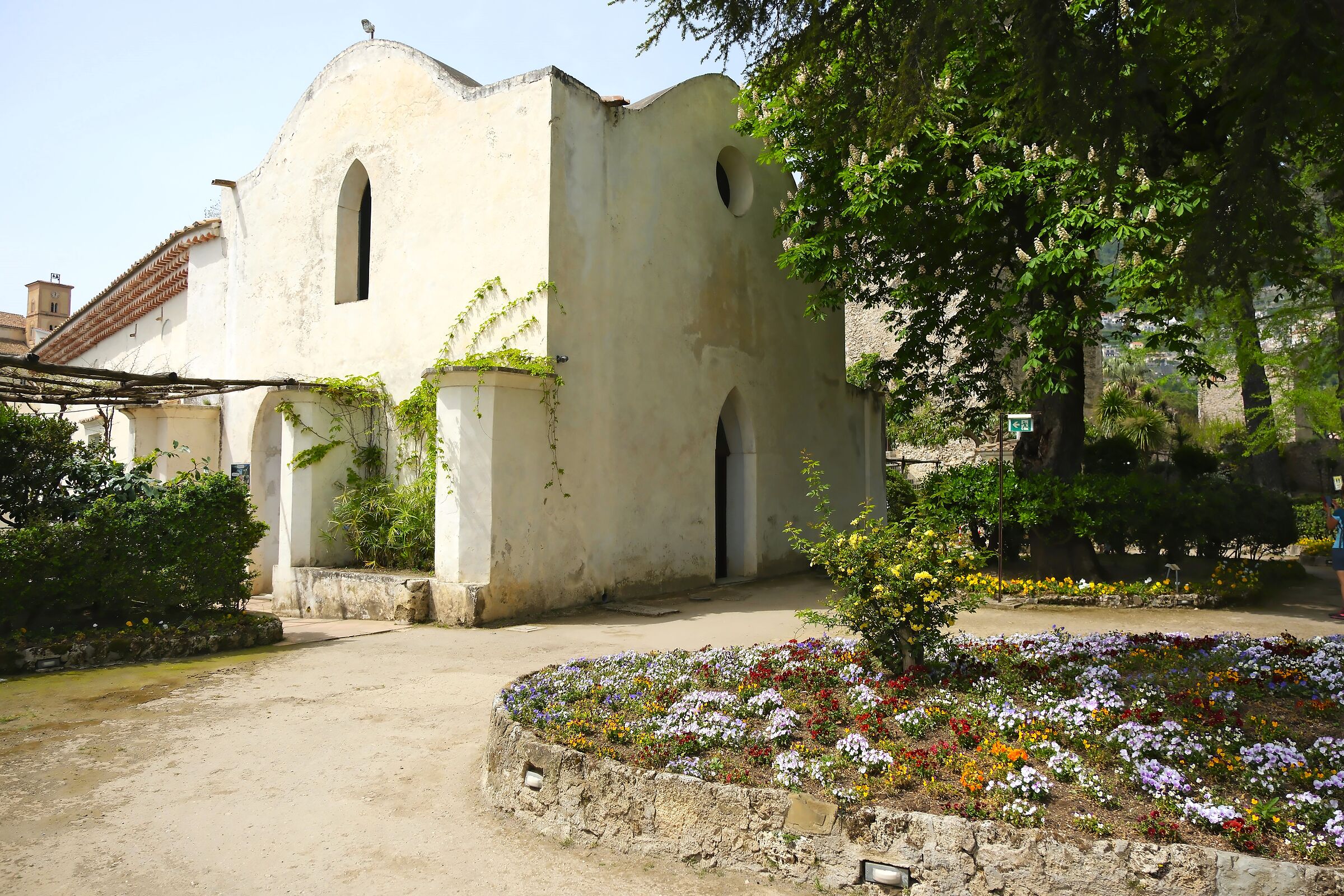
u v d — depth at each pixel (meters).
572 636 10.33
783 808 4.15
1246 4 5.83
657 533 13.79
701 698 5.71
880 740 4.96
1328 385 20.81
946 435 26.61
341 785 5.40
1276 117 6.36
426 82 13.96
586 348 12.69
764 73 7.43
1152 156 7.63
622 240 13.42
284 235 16.27
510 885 4.09
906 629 6.32
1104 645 7.42
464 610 11.01
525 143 12.48
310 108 15.91
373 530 13.17
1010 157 11.73
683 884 4.09
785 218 14.72
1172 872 3.54
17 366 9.90
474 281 12.95
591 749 4.78
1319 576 17.11
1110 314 13.30
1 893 3.98
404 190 14.12
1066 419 14.30
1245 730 5.03
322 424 13.46
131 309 22.19
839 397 19.14
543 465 11.93
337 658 9.08
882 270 14.52
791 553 16.88
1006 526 14.66
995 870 3.74
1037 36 6.52
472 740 6.30
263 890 4.05
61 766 5.70
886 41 6.73
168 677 8.19
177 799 5.15
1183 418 33.25
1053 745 4.63
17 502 9.98
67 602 9.12
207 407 17.30
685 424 14.48
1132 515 13.13
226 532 10.15
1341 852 3.60
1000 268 13.92
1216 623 10.95
